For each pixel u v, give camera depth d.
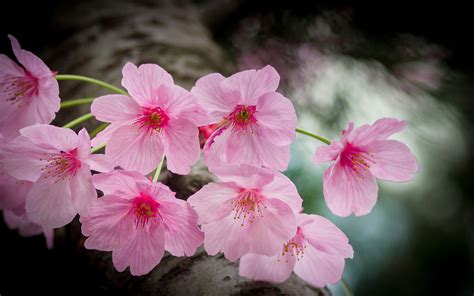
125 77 0.30
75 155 0.30
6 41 0.53
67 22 0.51
